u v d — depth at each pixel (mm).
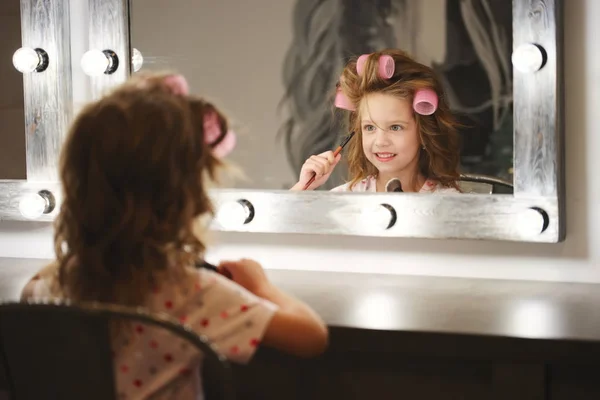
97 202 1213
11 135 2203
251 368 1563
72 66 2178
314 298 1702
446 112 1866
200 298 1252
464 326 1437
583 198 1841
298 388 1539
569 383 1398
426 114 1882
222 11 2006
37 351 1160
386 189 1927
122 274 1220
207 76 2029
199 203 1264
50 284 1367
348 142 1942
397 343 1418
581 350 1333
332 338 1451
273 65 1979
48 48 2158
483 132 1842
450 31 1849
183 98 1291
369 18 1903
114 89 1321
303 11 1947
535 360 1357
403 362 1483
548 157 1796
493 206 1844
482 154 1846
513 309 1584
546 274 1879
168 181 1217
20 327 1155
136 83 1327
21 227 2266
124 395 1229
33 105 2178
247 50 1994
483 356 1381
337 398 1522
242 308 1256
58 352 1145
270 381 1554
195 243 1273
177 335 1101
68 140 1254
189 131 1241
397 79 1894
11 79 2193
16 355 1188
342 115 1941
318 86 1952
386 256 1987
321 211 1974
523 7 1788
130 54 2086
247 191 2025
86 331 1113
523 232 1821
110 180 1216
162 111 1225
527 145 1810
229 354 1239
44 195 2168
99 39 2100
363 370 1507
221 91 2021
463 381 1456
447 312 1558
